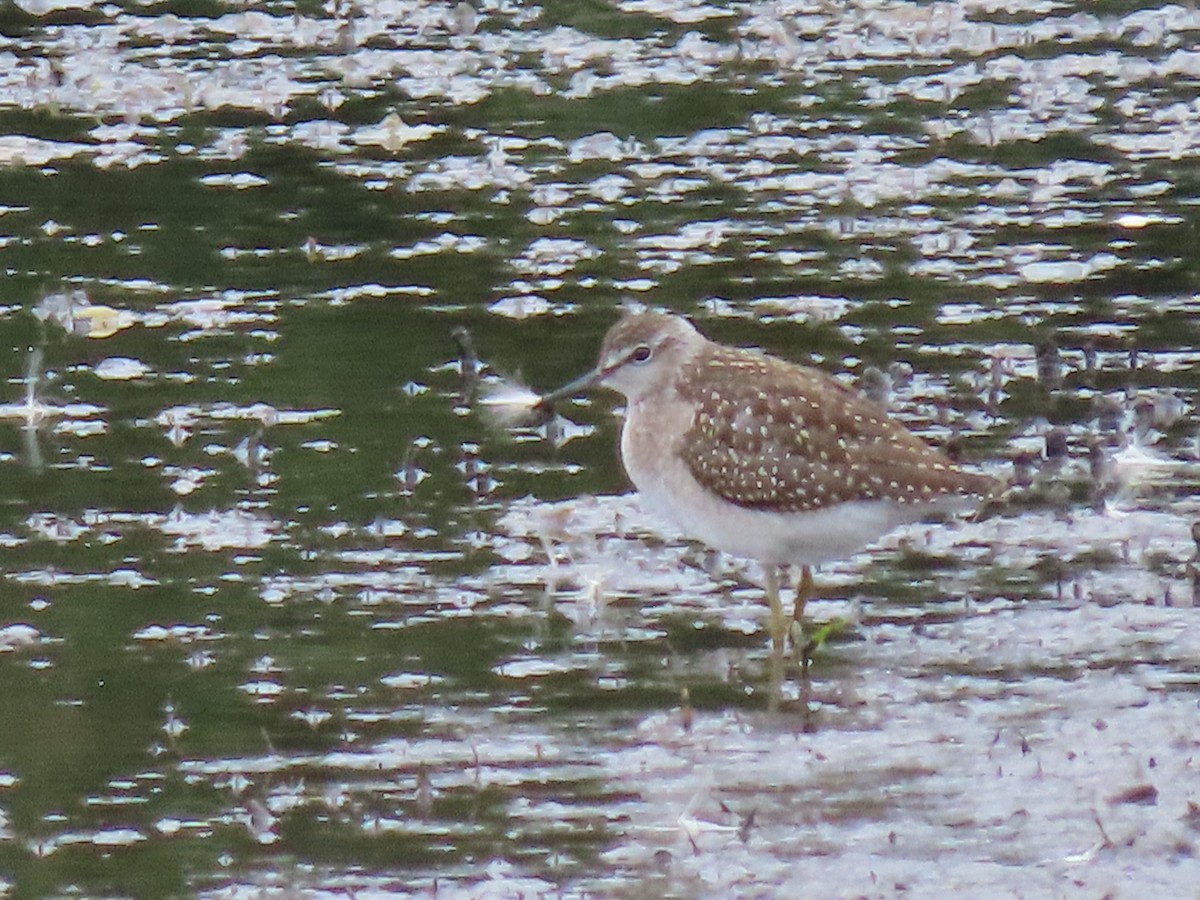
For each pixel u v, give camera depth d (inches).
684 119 782.5
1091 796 415.5
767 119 782.5
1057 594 494.0
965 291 654.5
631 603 497.7
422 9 881.5
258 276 666.2
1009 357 611.2
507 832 410.0
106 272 667.4
